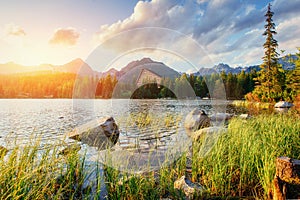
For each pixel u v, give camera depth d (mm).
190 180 2537
